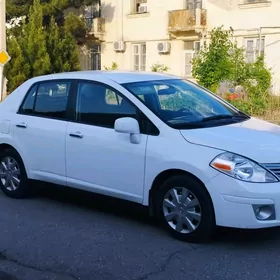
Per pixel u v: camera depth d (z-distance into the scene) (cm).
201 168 491
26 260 482
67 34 2648
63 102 625
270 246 510
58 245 515
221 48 1588
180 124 536
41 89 657
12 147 676
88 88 605
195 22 2617
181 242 518
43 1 2927
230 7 2517
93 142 577
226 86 1555
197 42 2716
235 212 477
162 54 2873
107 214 616
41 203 663
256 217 475
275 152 493
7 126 677
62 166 614
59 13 2964
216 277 438
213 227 496
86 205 654
